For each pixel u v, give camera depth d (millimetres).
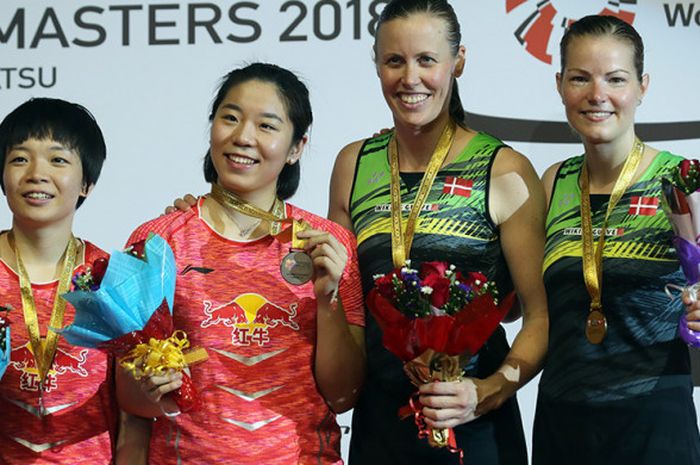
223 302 5812
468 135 6500
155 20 8414
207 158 6301
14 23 8484
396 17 6230
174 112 8383
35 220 6027
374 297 5781
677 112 8125
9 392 5859
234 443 5684
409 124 6297
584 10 8188
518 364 6234
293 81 6117
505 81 8203
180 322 5809
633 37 6219
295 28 8344
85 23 8453
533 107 8188
